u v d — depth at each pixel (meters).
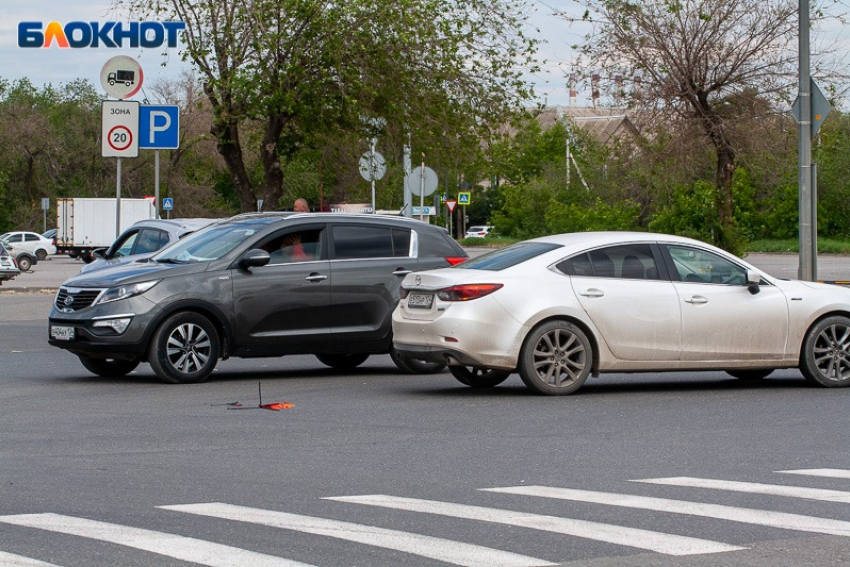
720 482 11.66
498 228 120.44
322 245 21.55
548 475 12.05
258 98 33.81
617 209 52.25
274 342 20.88
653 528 9.65
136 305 19.83
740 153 38.94
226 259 20.72
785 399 18.38
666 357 18.91
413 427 15.33
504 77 35.53
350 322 21.47
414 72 34.59
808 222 32.84
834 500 10.78
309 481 11.70
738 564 8.54
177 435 14.60
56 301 20.59
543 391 18.44
